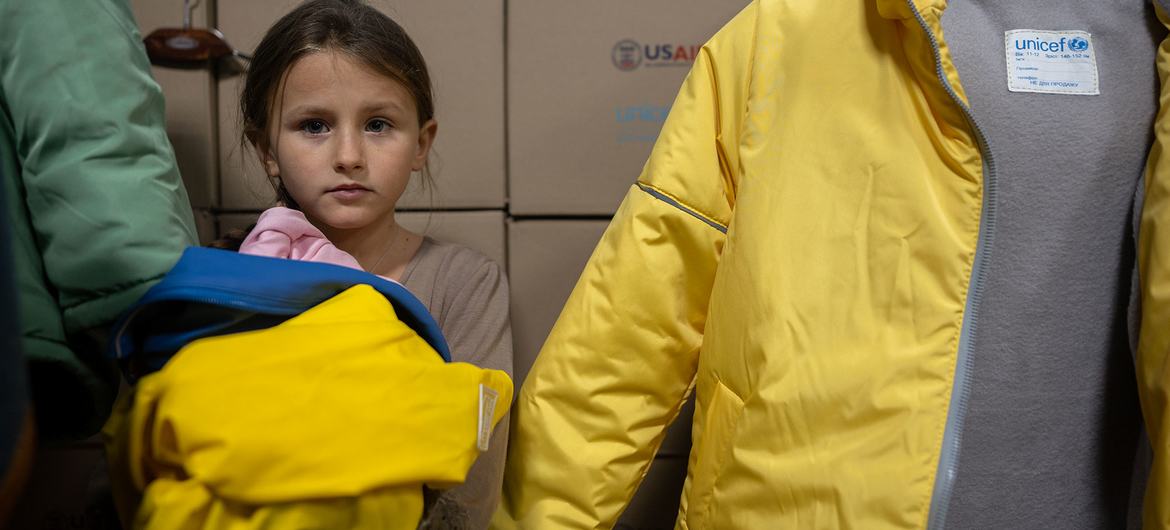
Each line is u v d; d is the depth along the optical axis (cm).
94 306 56
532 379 82
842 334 68
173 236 58
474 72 100
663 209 79
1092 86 69
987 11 71
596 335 80
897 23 71
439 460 55
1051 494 68
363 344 55
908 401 65
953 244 66
